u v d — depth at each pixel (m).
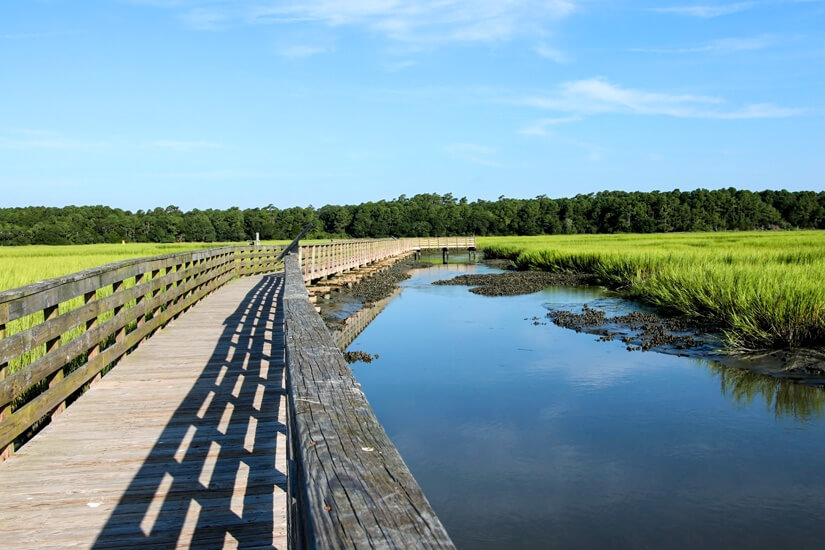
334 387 2.09
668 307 14.91
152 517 3.26
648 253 23.78
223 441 4.45
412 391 8.26
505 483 5.34
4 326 3.94
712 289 13.12
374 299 17.98
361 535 1.01
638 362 9.85
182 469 3.93
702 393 8.04
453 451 6.10
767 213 110.19
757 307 10.78
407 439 6.45
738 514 4.72
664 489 5.18
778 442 6.23
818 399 7.71
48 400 4.70
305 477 1.29
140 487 3.64
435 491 5.20
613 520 4.65
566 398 7.84
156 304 8.64
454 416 7.18
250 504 3.43
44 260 22.44
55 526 3.15
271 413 5.13
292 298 5.42
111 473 3.85
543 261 31.36
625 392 8.13
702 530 4.49
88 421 4.90
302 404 1.87
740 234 66.56
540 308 16.41
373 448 1.46
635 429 6.68
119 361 7.06
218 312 11.18
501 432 6.63
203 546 2.96
